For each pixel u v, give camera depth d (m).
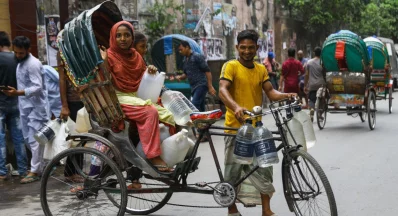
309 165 4.31
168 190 4.70
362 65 10.94
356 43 10.91
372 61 13.42
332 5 25.38
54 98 8.01
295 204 4.57
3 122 7.07
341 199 5.67
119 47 4.75
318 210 4.41
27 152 8.15
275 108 4.44
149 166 4.62
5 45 7.27
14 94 6.78
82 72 4.66
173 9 14.95
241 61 4.73
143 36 6.31
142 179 6.25
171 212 5.37
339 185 6.24
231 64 4.70
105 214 5.27
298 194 4.46
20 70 6.95
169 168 4.65
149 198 5.41
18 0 10.08
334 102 11.22
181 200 5.82
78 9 11.64
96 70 4.57
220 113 4.49
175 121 4.79
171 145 4.58
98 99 4.63
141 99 4.77
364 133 10.41
